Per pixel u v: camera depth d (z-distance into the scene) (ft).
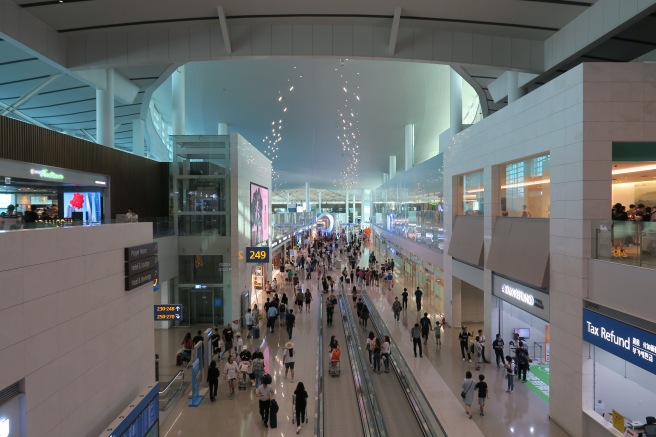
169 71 60.80
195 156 60.34
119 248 25.66
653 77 27.84
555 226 31.40
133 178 62.13
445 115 119.75
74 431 20.53
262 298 74.90
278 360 44.16
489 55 48.65
